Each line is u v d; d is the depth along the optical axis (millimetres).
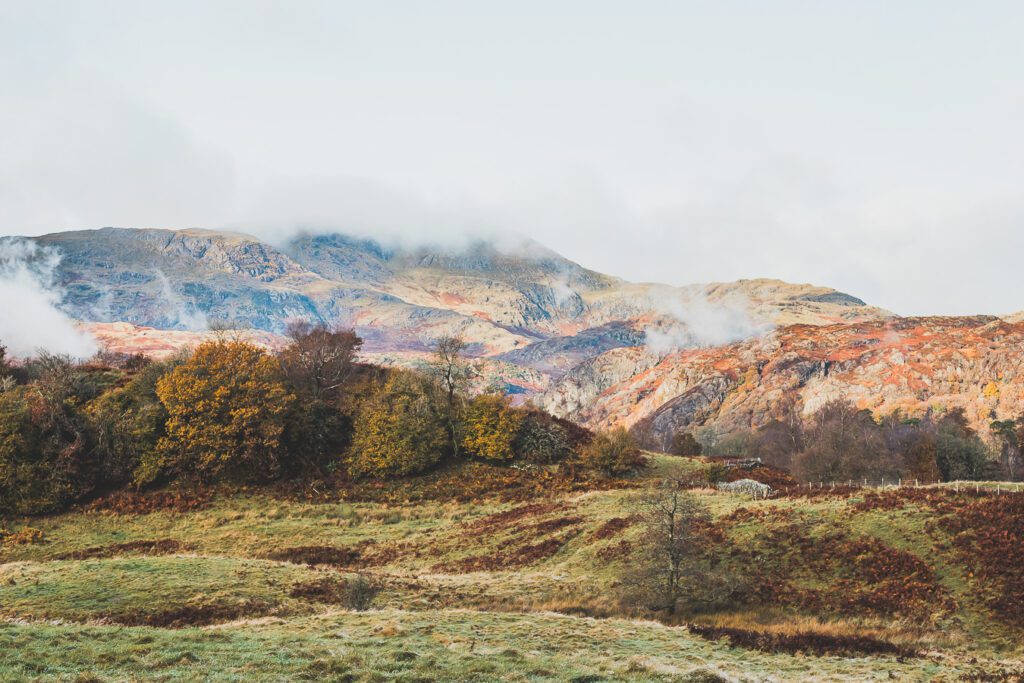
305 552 58594
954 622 35250
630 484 79312
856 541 43688
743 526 49312
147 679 21062
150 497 71750
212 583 41312
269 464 77812
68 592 39188
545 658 26359
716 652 30344
